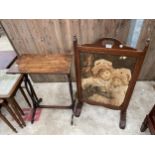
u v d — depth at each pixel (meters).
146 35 1.70
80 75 1.49
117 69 1.32
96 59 1.30
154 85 2.22
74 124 1.81
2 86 1.45
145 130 1.68
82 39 1.79
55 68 1.45
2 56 2.07
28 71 1.44
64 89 2.31
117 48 1.17
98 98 1.68
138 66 1.22
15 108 1.63
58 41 1.83
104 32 1.70
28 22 1.63
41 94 2.26
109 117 1.86
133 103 1.98
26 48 1.94
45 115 1.95
